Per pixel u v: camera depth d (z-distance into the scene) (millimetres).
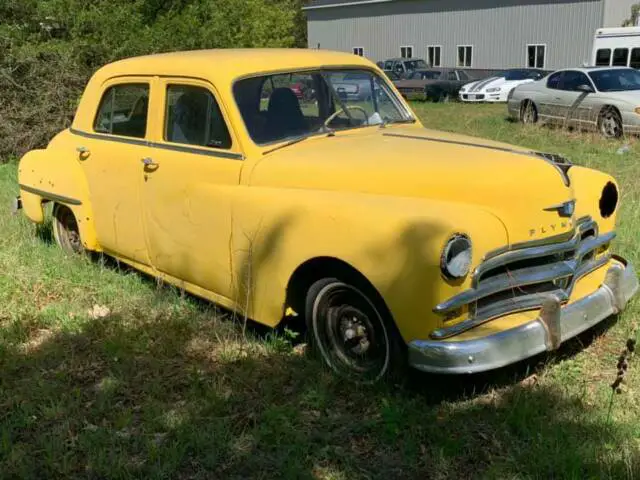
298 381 4152
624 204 7586
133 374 4371
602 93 14094
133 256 5559
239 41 16172
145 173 5176
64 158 6145
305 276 4219
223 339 4773
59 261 6352
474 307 3662
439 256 3455
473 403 3893
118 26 13641
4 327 5062
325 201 3986
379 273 3637
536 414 3695
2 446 3645
